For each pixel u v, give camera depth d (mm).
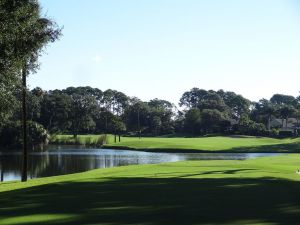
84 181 20766
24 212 12992
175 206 13656
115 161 61062
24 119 34531
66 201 14867
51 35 28250
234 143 98500
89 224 11312
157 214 12438
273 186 18516
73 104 142125
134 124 159750
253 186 18516
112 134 151000
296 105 183750
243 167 32094
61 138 122312
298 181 21016
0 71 26109
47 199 15375
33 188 18578
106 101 179625
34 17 26891
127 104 181875
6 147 88750
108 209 13266
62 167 52531
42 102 131375
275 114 160875
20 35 26000
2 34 24797
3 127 87375
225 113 157500
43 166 53531
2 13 24453
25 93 34219
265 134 135500
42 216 12359
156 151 85250
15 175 43594
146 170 29219
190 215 12266
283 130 147375
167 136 144375
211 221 11477
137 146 94062
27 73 30422
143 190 17344
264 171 27938
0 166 52781
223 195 15859
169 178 22297
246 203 14141
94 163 57844
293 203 14133
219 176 23703
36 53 28469
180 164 35812
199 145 90562
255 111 188750
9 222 11648
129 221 11578
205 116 146625
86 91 177500
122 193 16547
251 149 84062
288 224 11094
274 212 12625
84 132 149750
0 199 15625
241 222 11344
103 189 17766
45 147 99250
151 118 159750
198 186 18578
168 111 166375
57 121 135125
